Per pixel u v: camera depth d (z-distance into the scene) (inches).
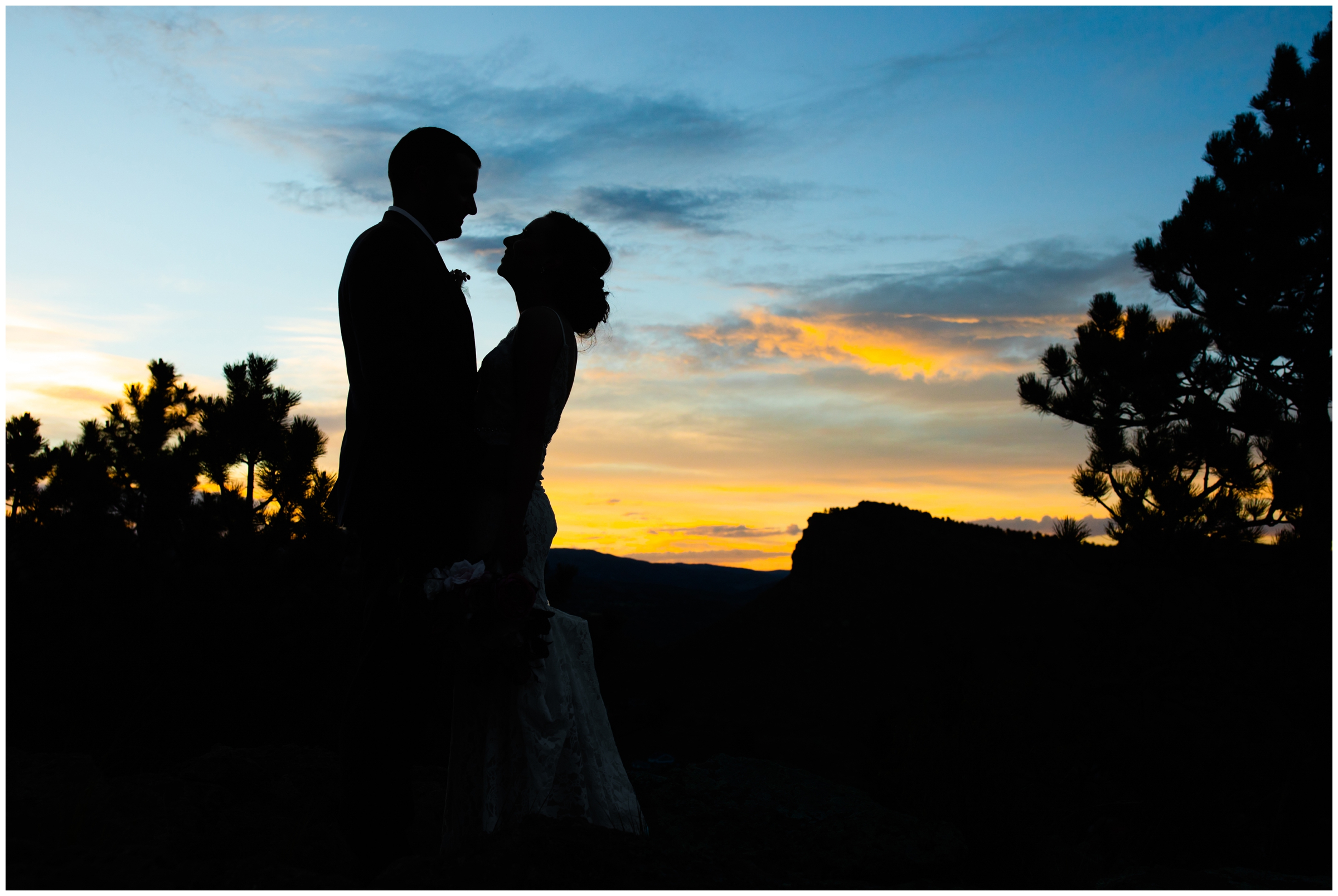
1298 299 420.8
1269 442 358.6
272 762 130.6
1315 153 433.1
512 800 88.0
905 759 280.1
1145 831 301.4
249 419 398.3
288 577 294.0
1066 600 436.5
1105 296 478.0
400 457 84.7
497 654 85.8
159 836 92.1
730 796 132.5
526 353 89.3
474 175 96.1
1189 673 341.1
